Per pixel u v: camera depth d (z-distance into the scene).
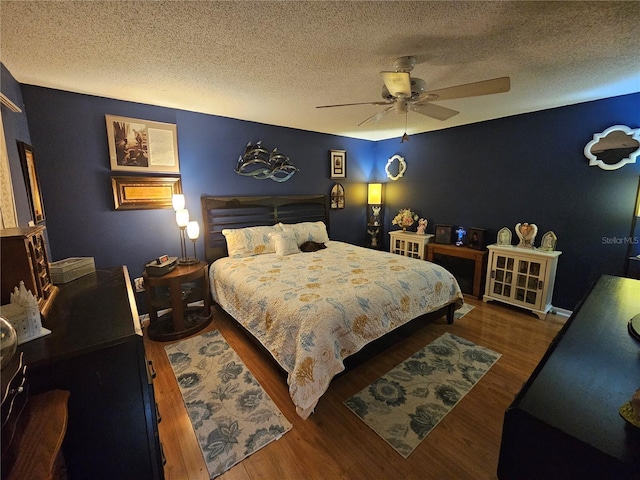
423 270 2.69
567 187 3.06
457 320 3.07
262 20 1.39
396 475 1.41
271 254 3.38
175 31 1.49
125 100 2.70
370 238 5.24
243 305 2.40
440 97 1.93
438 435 1.63
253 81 2.23
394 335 2.31
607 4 1.27
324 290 2.18
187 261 2.96
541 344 2.58
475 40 1.61
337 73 2.08
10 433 0.72
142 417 1.11
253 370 2.22
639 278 2.51
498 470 0.79
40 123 2.35
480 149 3.74
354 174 4.96
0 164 1.52
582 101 2.84
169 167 3.02
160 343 2.61
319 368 1.69
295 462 1.48
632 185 2.69
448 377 2.14
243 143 3.55
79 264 1.81
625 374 0.88
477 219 3.88
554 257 2.94
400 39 1.60
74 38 1.54
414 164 4.57
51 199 2.45
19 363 0.84
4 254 1.13
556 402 0.77
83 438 1.03
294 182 4.15
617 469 0.60
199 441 1.60
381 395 1.96
